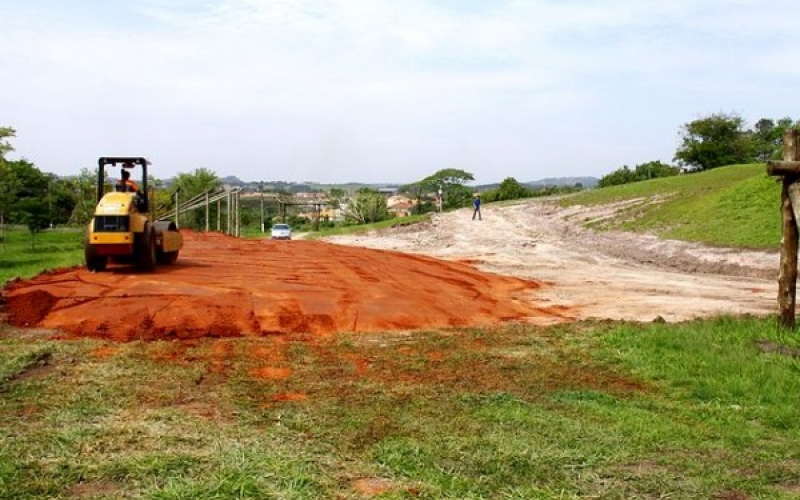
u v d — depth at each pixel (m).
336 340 10.84
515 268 24.41
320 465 5.45
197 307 12.52
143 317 11.84
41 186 47.88
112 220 16.31
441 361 9.38
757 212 28.55
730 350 9.49
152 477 5.09
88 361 8.99
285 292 14.41
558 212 44.12
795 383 8.02
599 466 5.55
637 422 6.69
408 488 5.05
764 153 68.62
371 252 27.11
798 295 17.00
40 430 6.18
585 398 7.59
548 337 11.05
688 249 26.22
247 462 5.37
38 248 33.56
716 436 6.38
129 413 6.77
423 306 13.82
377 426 6.46
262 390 7.77
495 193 78.75
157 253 18.30
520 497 4.93
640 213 36.41
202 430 6.24
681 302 16.25
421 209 79.19
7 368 8.33
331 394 7.66
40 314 11.95
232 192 45.44
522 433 6.30
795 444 6.17
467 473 5.37
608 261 26.75
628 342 10.21
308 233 50.53
